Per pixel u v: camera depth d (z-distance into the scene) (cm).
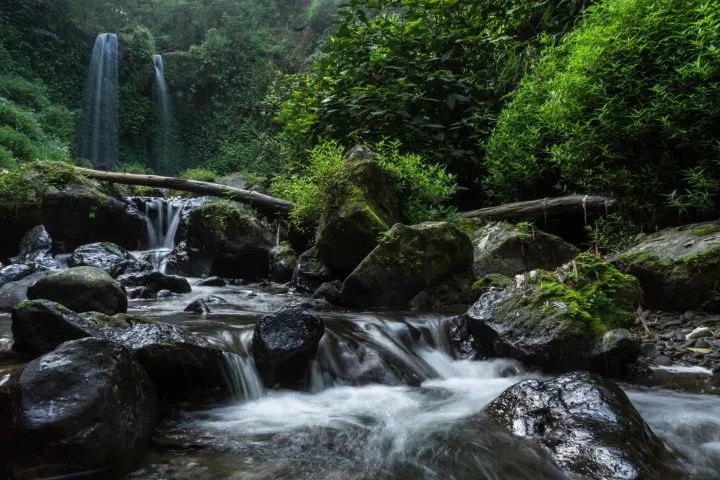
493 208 639
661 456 236
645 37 496
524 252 562
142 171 1948
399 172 607
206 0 2488
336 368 343
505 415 267
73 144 1797
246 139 2153
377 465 225
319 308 498
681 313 435
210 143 2247
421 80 750
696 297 424
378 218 557
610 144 532
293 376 326
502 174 651
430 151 713
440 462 228
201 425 266
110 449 212
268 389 322
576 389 263
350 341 366
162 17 2469
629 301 383
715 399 304
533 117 625
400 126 718
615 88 524
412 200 615
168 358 280
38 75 1839
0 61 1686
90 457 207
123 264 656
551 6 754
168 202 913
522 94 645
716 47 457
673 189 515
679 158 510
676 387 324
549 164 630
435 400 312
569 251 566
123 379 232
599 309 371
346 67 781
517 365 363
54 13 1934
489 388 337
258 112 2183
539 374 354
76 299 399
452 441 248
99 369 225
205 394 301
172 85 2259
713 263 416
